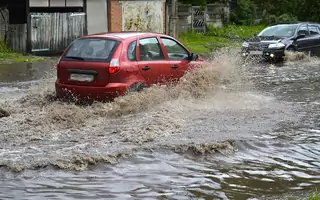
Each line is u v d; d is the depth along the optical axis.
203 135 7.68
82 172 6.05
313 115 9.51
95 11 23.27
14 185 5.59
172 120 8.61
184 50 11.19
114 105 9.19
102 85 9.45
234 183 5.84
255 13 38.38
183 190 5.56
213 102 10.48
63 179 5.81
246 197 5.40
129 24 24.36
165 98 10.09
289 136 7.90
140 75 9.89
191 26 32.66
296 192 5.59
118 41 9.74
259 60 19.73
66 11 22.86
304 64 18.92
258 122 8.77
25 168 6.05
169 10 28.89
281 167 6.48
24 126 8.11
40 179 5.79
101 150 6.77
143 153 6.74
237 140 7.47
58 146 6.97
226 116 9.18
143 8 24.80
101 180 5.81
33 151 6.71
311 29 21.39
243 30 34.44
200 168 6.33
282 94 11.88
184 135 7.65
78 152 6.66
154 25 25.39
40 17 21.03
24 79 14.45
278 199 5.35
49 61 19.05
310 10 38.66
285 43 19.80
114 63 9.45
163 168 6.27
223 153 6.96
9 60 18.75
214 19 35.28
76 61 9.73
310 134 8.07
